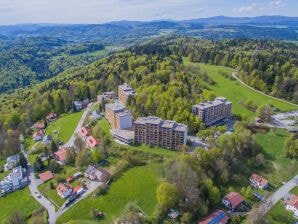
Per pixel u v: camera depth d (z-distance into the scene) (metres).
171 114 194.00
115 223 117.12
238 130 183.25
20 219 123.62
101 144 173.50
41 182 155.50
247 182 149.38
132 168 156.00
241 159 164.50
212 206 130.00
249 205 132.50
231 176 149.88
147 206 126.62
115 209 126.56
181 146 162.50
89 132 198.38
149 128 169.50
